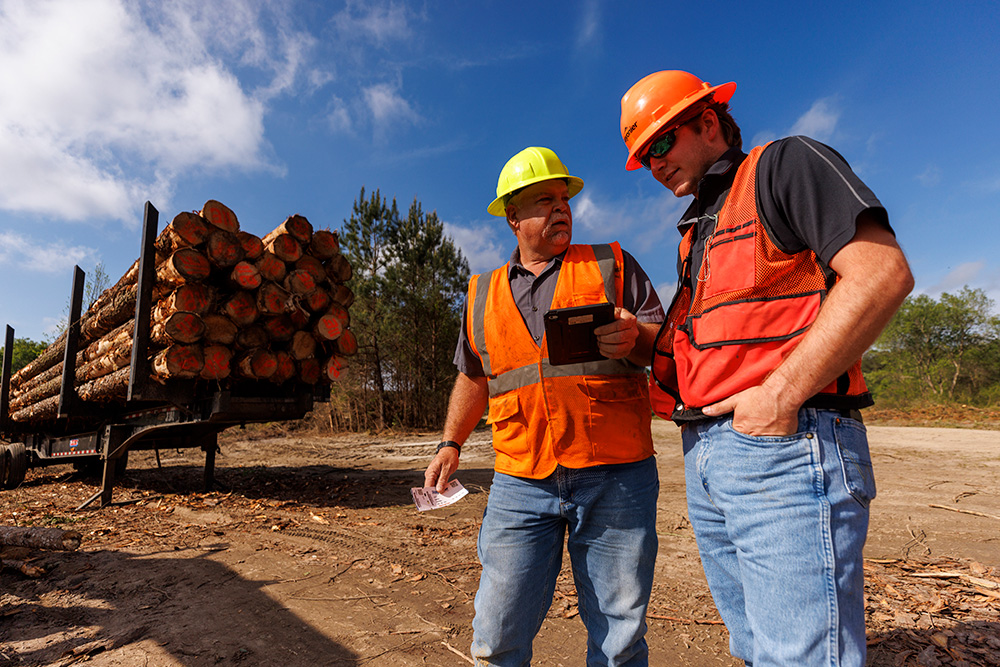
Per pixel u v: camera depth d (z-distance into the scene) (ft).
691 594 10.63
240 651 8.48
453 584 11.35
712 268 4.35
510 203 6.22
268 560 13.25
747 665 4.81
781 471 3.75
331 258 21.70
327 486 25.44
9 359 34.45
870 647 8.13
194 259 17.93
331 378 21.56
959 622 8.85
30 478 34.40
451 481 6.37
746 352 4.07
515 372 5.65
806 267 3.94
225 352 18.76
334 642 8.78
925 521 15.75
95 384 22.22
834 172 3.65
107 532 16.35
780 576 3.69
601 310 4.95
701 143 4.93
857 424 3.91
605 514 5.32
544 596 5.62
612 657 5.24
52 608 10.32
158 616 9.86
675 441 42.60
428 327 63.31
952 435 41.11
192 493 23.99
